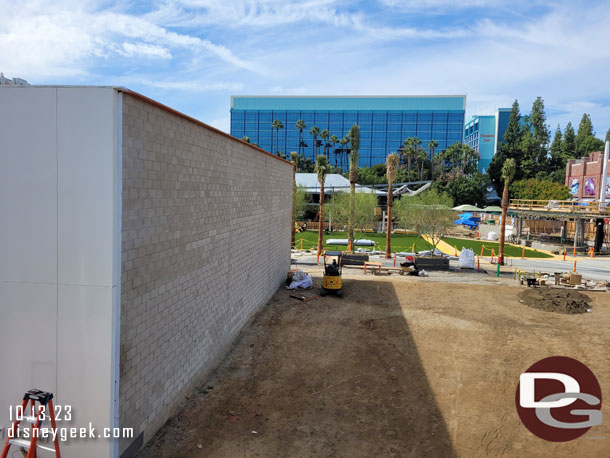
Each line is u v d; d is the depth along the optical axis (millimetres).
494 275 25578
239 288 13414
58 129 6504
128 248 6926
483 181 86375
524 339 13680
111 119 6387
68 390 6703
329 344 12867
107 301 6531
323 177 32219
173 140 8461
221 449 7516
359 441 7895
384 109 131000
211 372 10797
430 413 8992
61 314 6668
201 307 10227
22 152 6602
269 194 17438
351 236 33188
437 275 25141
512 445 7883
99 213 6480
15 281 6746
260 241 16062
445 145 128250
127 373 7012
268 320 14984
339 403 9328
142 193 7309
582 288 21562
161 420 8203
